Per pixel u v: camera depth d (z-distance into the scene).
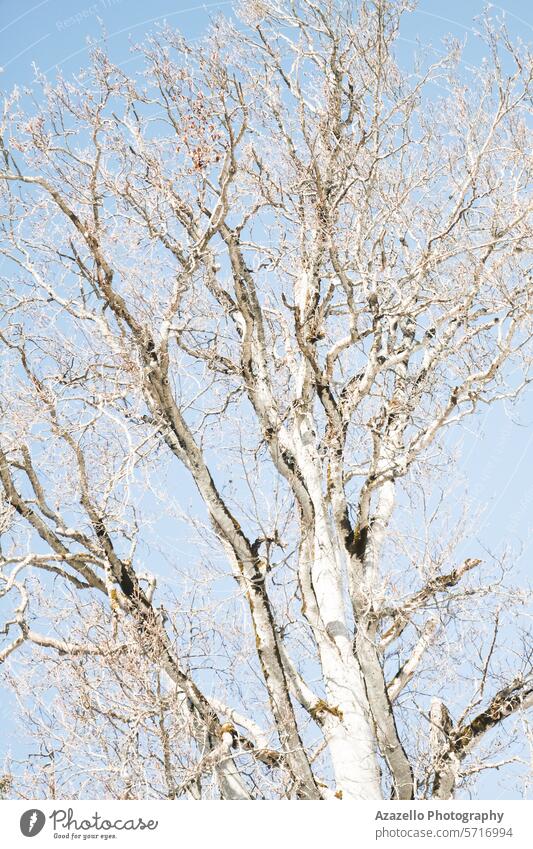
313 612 14.05
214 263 14.80
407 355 14.87
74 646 12.84
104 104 13.17
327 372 14.33
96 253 12.61
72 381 13.46
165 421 13.37
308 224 14.33
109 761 11.98
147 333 12.96
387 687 13.45
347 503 14.02
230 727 13.09
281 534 13.70
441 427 13.49
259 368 14.62
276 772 12.73
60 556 13.50
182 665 13.20
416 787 12.88
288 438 14.86
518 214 14.16
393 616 13.20
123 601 13.30
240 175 14.47
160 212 13.66
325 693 13.70
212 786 12.23
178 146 13.54
